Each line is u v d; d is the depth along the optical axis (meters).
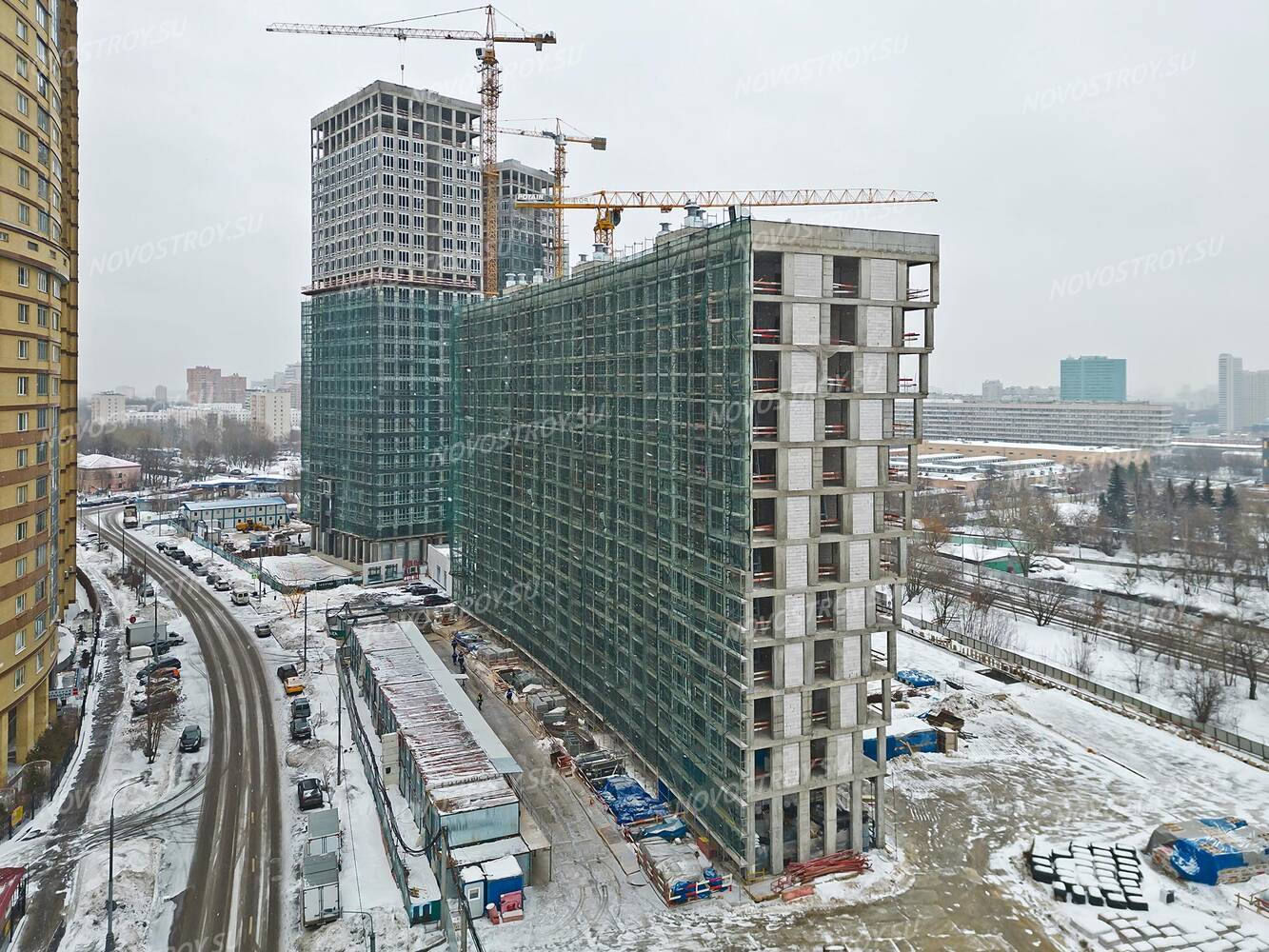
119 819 67.56
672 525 68.19
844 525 60.50
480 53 183.38
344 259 180.50
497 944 52.75
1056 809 70.38
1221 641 106.06
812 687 59.94
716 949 52.53
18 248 71.19
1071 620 126.62
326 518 176.00
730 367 58.72
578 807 70.12
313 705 92.25
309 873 56.75
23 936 52.47
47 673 79.25
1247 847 60.84
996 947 52.97
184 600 136.88
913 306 61.09
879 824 63.53
